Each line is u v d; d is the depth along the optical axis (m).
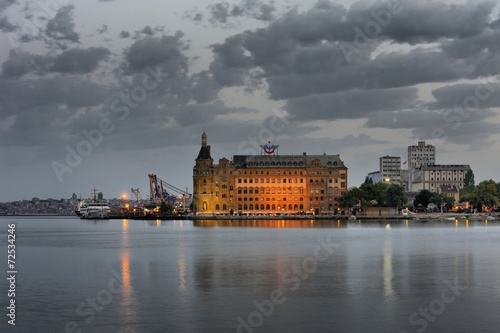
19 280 90.50
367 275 92.56
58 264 111.88
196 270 100.12
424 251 133.12
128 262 114.00
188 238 193.75
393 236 194.12
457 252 130.38
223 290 79.88
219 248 146.50
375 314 65.94
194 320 63.91
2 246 162.00
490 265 105.06
